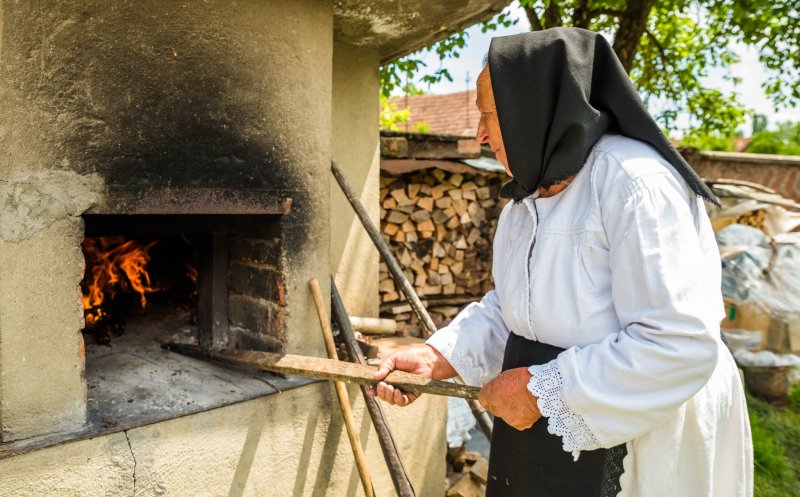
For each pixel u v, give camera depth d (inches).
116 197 62.2
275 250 79.5
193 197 68.3
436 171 194.5
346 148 111.8
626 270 43.9
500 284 57.2
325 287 84.0
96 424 62.3
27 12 55.0
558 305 48.5
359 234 114.7
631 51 212.7
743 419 52.2
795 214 205.3
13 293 55.7
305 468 80.1
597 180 47.1
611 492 47.3
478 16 99.4
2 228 54.6
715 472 52.0
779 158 326.6
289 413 77.4
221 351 83.1
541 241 49.8
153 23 63.8
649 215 43.3
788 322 170.4
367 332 109.9
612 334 45.3
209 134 69.6
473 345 61.5
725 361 52.3
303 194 80.1
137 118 63.4
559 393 45.1
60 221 58.4
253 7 72.2
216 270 87.1
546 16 221.0
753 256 184.1
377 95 116.6
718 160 329.4
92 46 59.6
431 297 199.8
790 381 168.2
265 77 74.4
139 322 97.1
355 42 109.7
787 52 253.0
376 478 91.5
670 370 41.6
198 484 68.3
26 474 55.4
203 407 68.8
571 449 45.6
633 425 43.5
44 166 57.1
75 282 59.9
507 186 56.0
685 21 275.6
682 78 285.7
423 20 99.3
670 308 41.4
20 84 55.1
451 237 199.5
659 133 47.1
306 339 82.1
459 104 510.3
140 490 63.2
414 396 59.2
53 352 58.6
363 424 88.4
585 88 46.7
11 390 56.2
